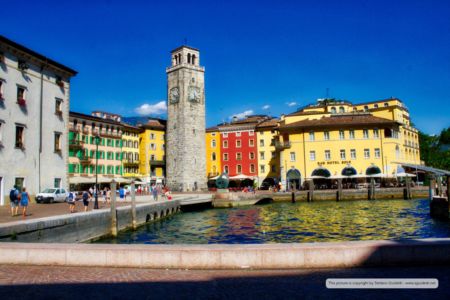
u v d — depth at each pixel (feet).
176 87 288.30
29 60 135.44
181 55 287.48
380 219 126.00
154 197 174.70
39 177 137.28
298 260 34.12
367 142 247.09
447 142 373.81
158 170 319.68
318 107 300.81
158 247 36.06
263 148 302.45
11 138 125.70
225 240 93.09
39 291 28.78
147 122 354.95
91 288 29.37
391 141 244.22
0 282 31.27
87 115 255.91
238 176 273.33
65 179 151.12
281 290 28.14
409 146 283.18
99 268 35.47
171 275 32.55
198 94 291.58
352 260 34.01
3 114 122.72
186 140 280.72
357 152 247.29
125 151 295.28
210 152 321.52
